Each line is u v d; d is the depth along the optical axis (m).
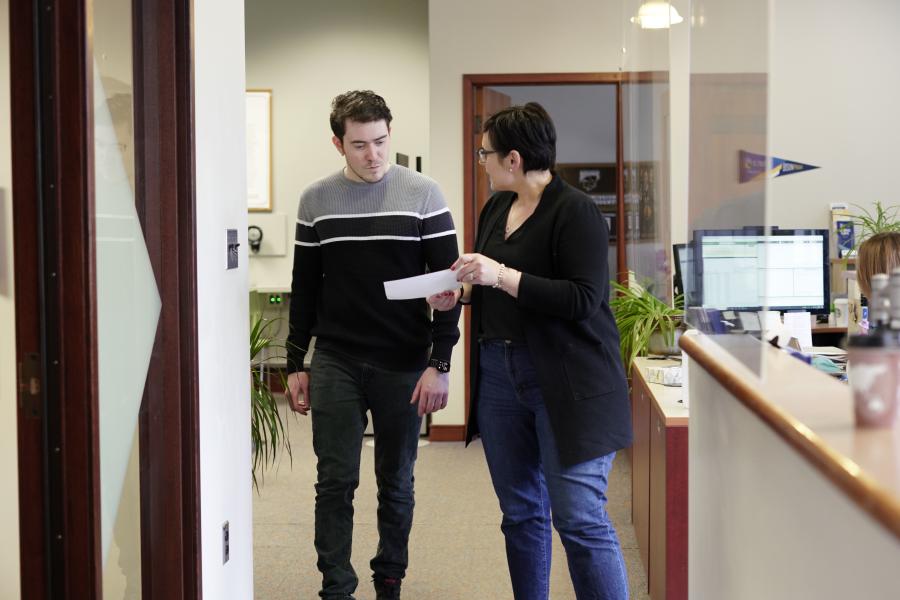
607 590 2.35
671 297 4.41
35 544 1.71
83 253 1.66
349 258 2.85
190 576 2.16
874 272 3.08
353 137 2.79
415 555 3.74
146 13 2.05
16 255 1.67
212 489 2.32
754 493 1.65
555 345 2.33
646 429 3.41
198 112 2.19
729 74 1.76
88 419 1.69
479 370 2.56
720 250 1.89
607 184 7.16
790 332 4.00
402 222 2.84
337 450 2.86
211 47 2.29
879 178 5.70
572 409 2.31
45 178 1.66
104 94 1.83
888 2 5.65
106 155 1.84
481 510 4.36
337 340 2.88
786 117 5.71
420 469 5.16
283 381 3.50
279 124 7.60
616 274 6.49
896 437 1.20
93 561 1.72
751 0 1.56
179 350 2.12
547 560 2.62
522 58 5.72
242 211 2.59
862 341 1.25
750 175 1.58
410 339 2.89
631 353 4.57
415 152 7.54
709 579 2.08
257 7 7.56
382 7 7.50
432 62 5.75
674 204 4.24
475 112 5.81
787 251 4.45
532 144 2.37
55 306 1.67
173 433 2.13
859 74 5.68
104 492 1.85
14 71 1.64
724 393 1.90
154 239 2.09
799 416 1.33
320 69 7.56
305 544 3.88
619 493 4.65
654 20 4.26
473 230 5.80
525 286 2.29
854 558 1.13
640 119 4.64
